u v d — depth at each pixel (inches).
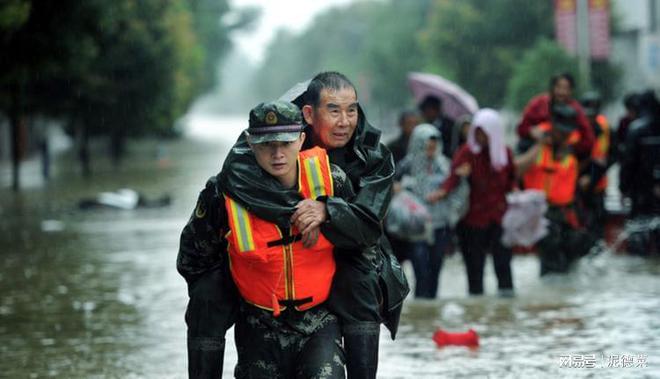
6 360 1000.9
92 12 2625.5
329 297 610.5
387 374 915.4
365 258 616.7
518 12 5816.9
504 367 933.2
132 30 4281.5
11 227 2338.8
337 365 593.6
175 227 2242.9
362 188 605.3
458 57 6003.9
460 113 1943.9
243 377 612.7
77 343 1077.8
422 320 1181.1
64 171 4677.7
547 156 1425.9
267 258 589.6
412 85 1999.3
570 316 1175.0
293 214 585.0
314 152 599.2
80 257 1790.1
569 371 911.0
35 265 1702.8
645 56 5211.6
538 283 1448.1
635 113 1907.0
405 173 1326.3
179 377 920.9
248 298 608.1
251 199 585.0
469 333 1038.4
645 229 1665.8
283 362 608.1
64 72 3026.6
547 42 4402.1
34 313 1264.8
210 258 620.4
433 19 6343.5
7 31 2225.6
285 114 580.4
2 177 4301.2
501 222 1318.9
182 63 5654.5
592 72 5103.3
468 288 1353.3
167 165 5073.8
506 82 5851.4
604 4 3703.3
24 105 3358.8
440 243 1326.3
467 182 1315.2
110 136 5546.3
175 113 5861.2
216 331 620.4
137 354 1017.5
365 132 627.8
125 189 3452.3
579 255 1460.4
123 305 1306.6
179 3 6087.6
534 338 1059.3
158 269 1624.0
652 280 1433.3
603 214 1694.1
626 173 1665.8
